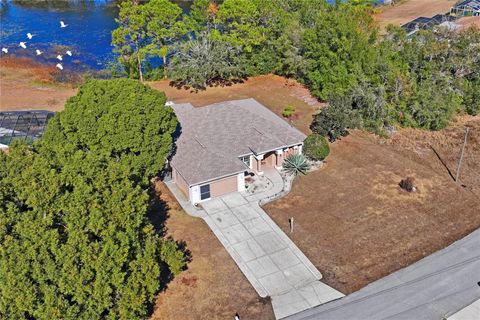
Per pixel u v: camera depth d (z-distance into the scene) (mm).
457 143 43094
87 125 30844
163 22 56406
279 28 56844
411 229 32031
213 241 31188
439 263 29062
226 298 26828
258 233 31906
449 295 26750
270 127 39906
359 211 33875
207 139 37812
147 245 24016
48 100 53344
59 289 20656
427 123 45438
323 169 39000
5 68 62875
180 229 32219
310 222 32875
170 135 34438
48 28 80000
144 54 57000
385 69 47469
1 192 22609
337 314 25703
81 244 21297
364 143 43031
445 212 33688
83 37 75625
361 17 55531
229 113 40531
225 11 54969
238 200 35250
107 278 21250
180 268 27422
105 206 23500
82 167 24703
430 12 85500
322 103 51031
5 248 20547
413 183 36750
